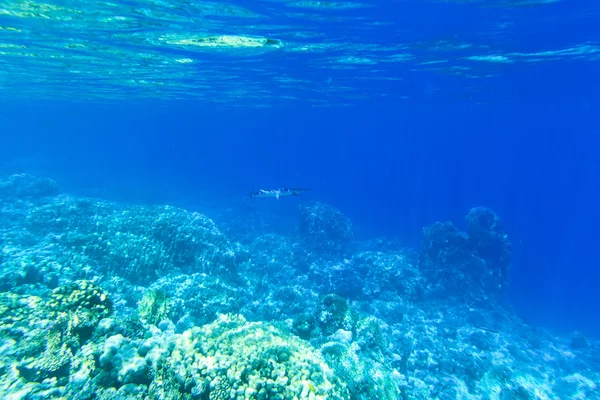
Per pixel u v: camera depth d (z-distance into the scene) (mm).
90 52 17172
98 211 16016
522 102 36344
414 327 14305
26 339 5559
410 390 9062
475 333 15016
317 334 8742
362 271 19000
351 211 55094
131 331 6277
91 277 10289
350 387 6457
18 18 12102
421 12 11734
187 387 4605
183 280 10945
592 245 68688
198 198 43719
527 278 35500
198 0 10414
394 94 33031
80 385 4996
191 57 18188
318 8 11234
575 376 13680
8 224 16750
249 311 11203
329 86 28281
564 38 14797
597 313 27469
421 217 55688
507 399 10758
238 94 33750
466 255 19766
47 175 42125
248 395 4285
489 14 11992
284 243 22141
